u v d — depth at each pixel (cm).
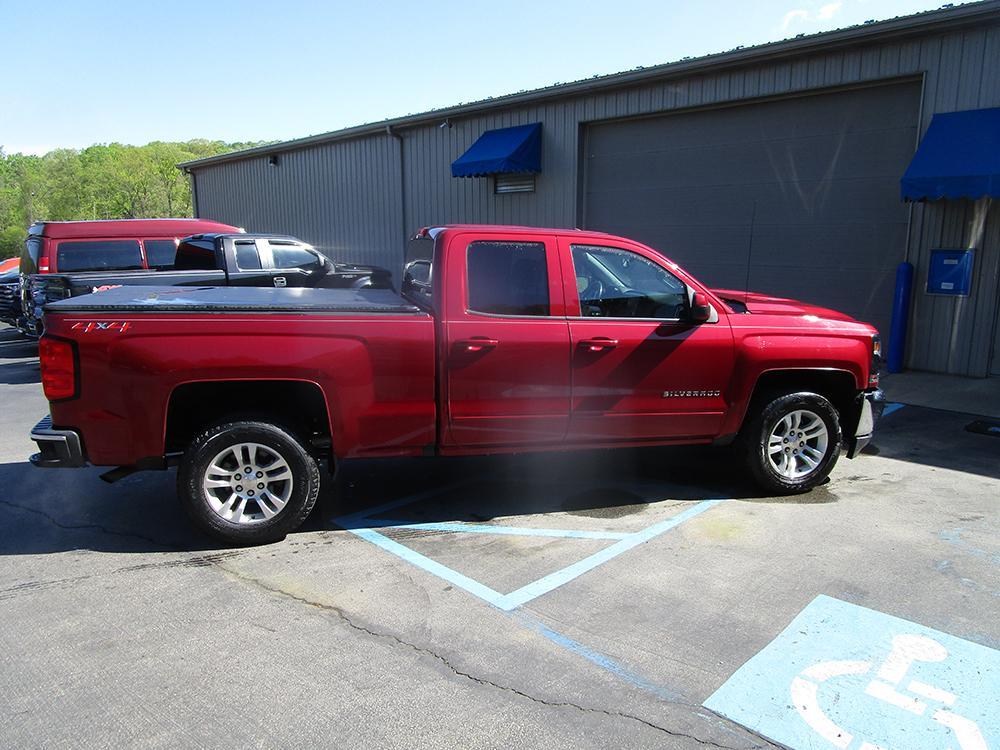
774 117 1055
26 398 895
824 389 532
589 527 456
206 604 357
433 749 252
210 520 417
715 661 305
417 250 511
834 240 1014
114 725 265
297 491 427
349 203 1891
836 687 287
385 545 430
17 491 535
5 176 11300
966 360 903
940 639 321
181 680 293
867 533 441
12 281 1470
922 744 255
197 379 401
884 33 899
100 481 558
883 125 947
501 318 446
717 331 482
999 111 834
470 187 1546
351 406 426
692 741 256
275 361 408
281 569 398
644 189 1240
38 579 386
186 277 988
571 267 461
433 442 450
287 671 299
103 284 936
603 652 312
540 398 456
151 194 6944
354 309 423
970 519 464
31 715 271
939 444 638
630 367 467
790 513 477
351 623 338
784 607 349
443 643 321
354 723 266
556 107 1337
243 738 258
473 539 439
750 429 503
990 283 870
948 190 803
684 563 400
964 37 853
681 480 550
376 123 1694
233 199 2384
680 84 1143
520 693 284
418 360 432
